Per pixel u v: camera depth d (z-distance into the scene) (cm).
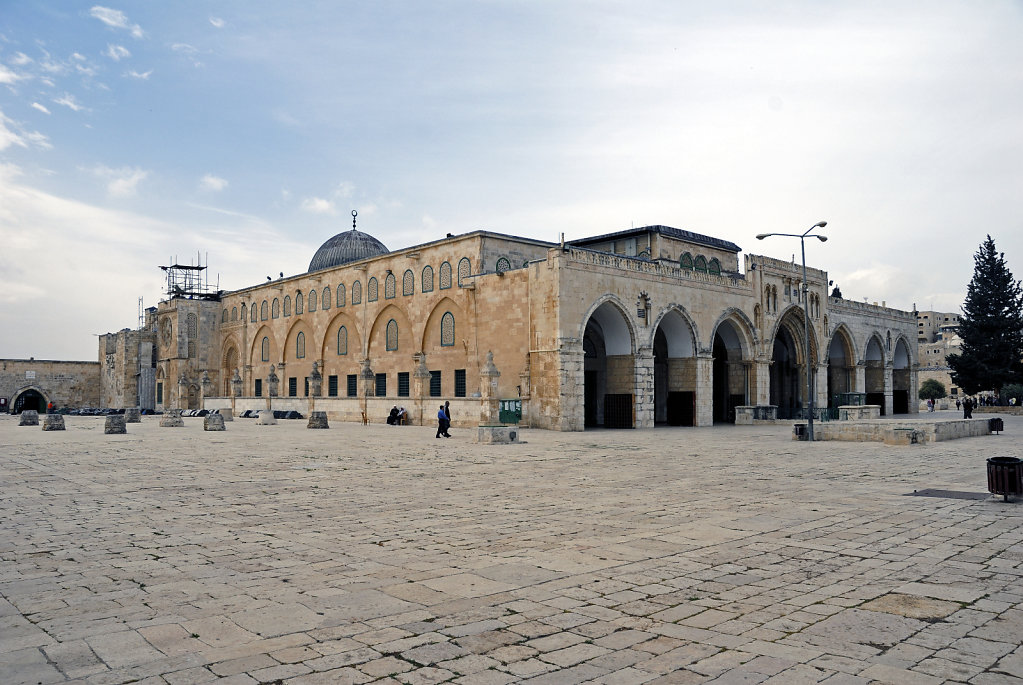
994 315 7581
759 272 5288
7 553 1006
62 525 1210
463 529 1167
